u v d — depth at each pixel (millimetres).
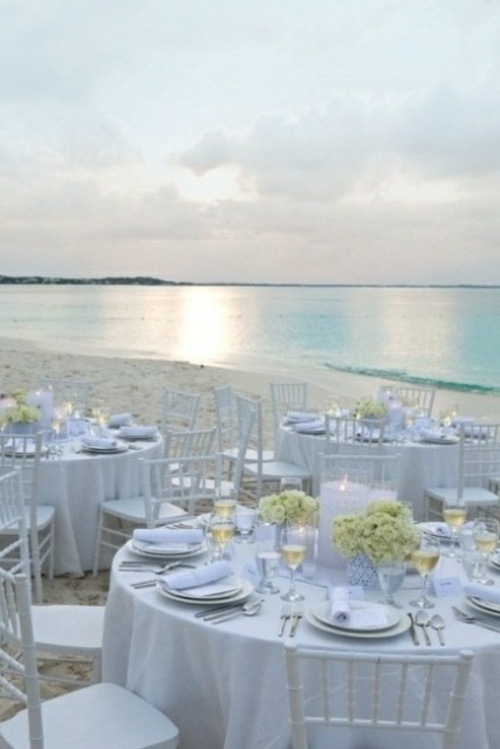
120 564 3148
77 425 6352
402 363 22109
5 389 14844
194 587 2797
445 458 6367
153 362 19438
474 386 17828
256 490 7117
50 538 5312
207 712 2641
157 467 5172
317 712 2416
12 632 2551
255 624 2568
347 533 2855
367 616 2549
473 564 3021
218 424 7816
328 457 4426
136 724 2605
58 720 2619
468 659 1979
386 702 2400
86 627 3318
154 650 2705
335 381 17891
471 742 2449
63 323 34594
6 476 3736
